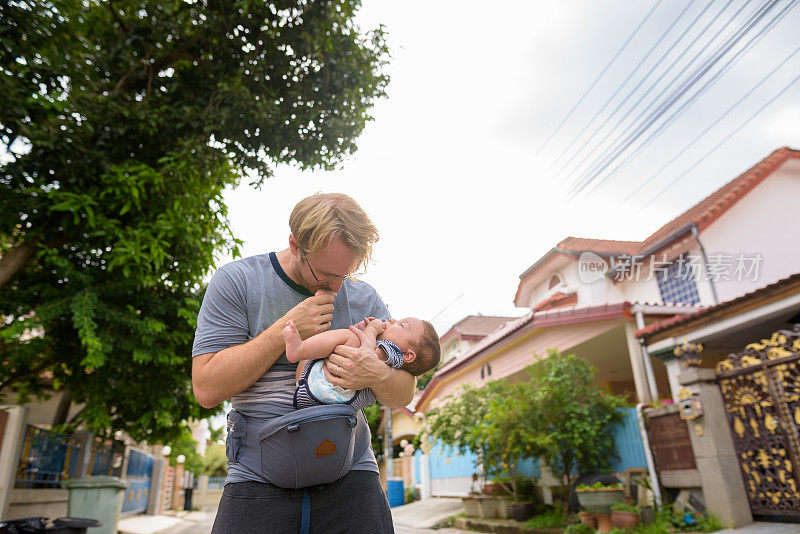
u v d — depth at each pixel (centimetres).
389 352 162
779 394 604
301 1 643
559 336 1087
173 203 583
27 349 606
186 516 1767
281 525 138
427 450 1259
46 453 830
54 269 567
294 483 137
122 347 586
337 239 140
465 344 2123
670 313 923
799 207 1327
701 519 637
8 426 697
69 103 514
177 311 653
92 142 571
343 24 695
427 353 180
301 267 153
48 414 1125
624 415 845
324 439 133
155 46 634
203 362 140
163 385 696
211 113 625
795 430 584
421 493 1789
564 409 812
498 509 1029
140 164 559
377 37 723
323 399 140
